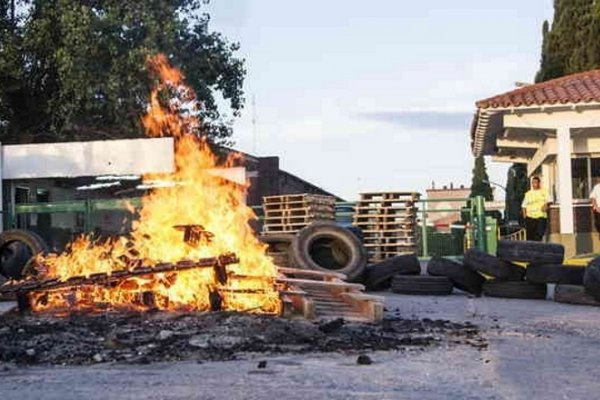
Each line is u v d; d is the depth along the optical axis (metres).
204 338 8.12
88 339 8.19
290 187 47.16
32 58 27.05
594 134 21.50
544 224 19.61
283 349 7.77
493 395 5.81
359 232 16.91
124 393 5.88
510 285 13.52
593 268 12.20
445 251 22.00
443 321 10.11
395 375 6.52
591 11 29.95
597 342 8.45
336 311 10.12
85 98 24.94
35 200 24.28
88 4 25.77
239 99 28.02
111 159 19.75
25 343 7.99
